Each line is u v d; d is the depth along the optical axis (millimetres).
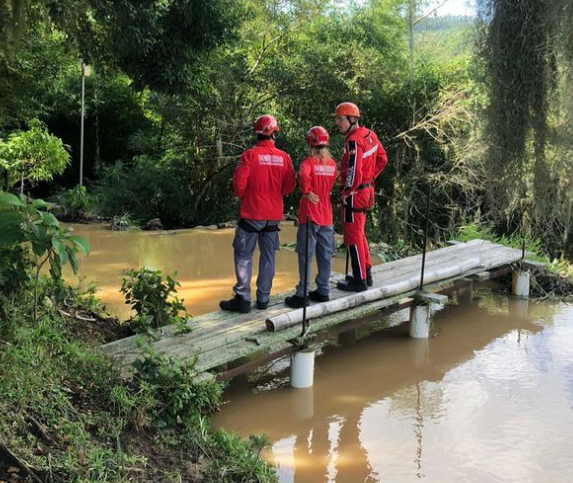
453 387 4812
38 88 12930
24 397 3145
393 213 13258
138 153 16734
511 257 7254
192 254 8500
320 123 13359
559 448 3891
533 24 4434
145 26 5621
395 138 13133
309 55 12922
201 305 6215
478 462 3736
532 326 6285
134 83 6516
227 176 14320
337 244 8938
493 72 4699
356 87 12805
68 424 3148
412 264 6809
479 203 11555
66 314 4723
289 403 4516
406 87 12953
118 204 13109
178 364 3818
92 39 5750
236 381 4867
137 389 3650
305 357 4707
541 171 4793
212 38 6621
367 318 5375
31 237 3787
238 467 3332
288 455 3830
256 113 13656
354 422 4258
